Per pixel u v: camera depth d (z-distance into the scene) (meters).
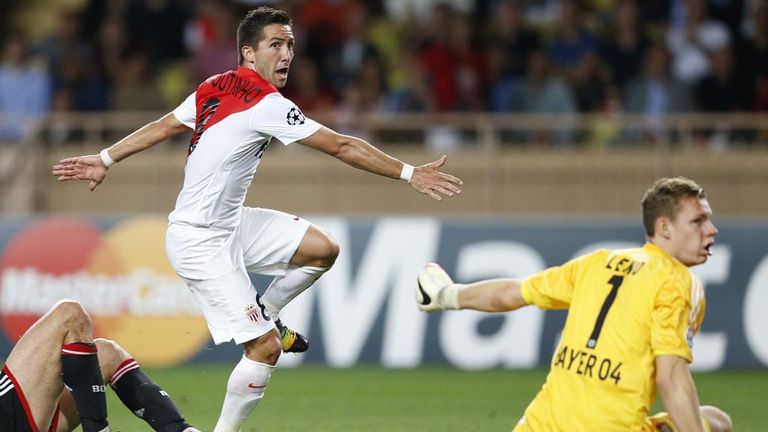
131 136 21.94
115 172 44.00
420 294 19.31
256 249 21.91
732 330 40.25
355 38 52.44
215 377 37.66
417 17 54.06
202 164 20.81
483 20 54.44
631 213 43.31
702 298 16.88
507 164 43.72
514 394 34.25
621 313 16.75
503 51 51.34
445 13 52.03
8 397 17.62
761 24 50.44
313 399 33.03
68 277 40.94
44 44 51.62
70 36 52.16
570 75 49.62
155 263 40.91
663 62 49.28
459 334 40.53
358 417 29.67
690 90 49.09
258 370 21.14
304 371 39.28
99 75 50.38
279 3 52.66
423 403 32.34
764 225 40.53
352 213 43.84
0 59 56.69
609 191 43.41
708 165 42.94
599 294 17.08
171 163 43.88
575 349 17.06
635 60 50.19
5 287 40.91
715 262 40.41
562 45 51.03
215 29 51.44
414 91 49.25
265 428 27.73
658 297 16.53
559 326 40.28
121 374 19.03
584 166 43.47
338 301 40.72
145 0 53.19
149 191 44.00
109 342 19.25
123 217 41.19
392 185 43.81
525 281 18.16
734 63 49.56
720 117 43.59
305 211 44.00
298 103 50.00
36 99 49.44
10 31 58.75
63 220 41.25
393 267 40.97
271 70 20.86
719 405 32.28
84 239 41.12
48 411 17.91
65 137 44.06
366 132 43.91
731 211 42.91
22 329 40.75
